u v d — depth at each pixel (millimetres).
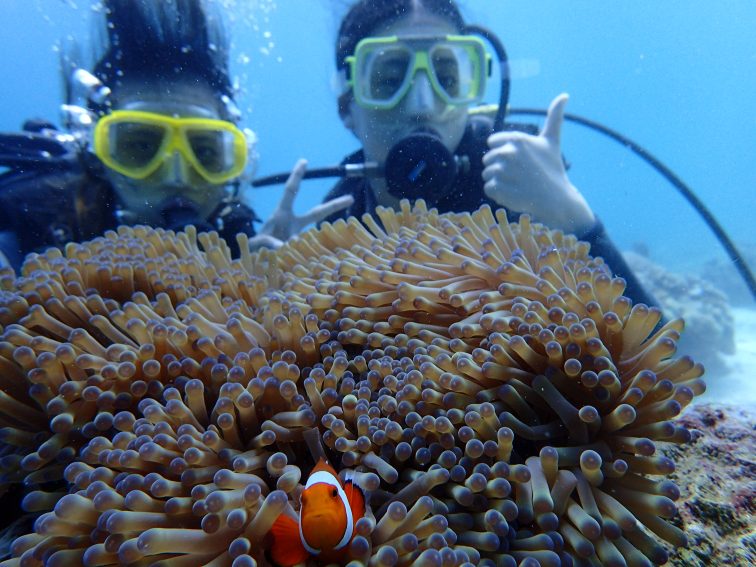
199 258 350
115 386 215
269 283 333
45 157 569
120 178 546
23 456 219
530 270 255
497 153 534
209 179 557
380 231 365
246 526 162
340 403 208
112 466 182
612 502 185
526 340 215
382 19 602
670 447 288
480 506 183
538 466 191
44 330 257
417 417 196
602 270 271
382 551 154
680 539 193
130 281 288
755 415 308
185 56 544
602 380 194
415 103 574
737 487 262
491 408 189
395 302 245
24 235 568
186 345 229
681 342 1257
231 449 189
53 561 163
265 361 213
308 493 155
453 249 271
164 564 159
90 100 541
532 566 165
